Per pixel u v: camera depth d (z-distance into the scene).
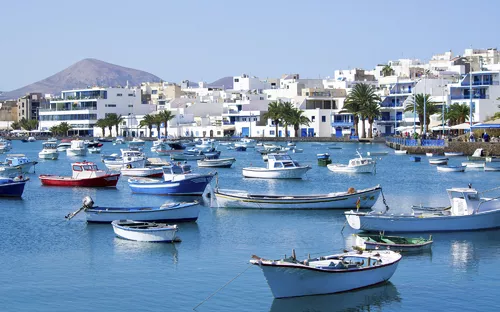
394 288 39.88
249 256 47.09
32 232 55.50
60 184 87.75
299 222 58.88
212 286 40.31
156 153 168.88
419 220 52.72
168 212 57.78
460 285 40.44
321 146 192.50
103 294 39.25
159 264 45.16
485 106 177.88
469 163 114.81
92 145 198.62
